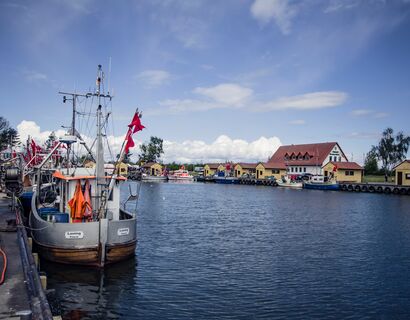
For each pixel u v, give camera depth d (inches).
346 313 482.9
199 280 601.0
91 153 754.8
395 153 3954.2
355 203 1914.4
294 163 3663.9
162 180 4421.8
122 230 629.6
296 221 1264.8
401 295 548.1
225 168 4537.4
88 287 545.6
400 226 1165.1
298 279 616.7
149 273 626.8
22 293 349.1
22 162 1275.8
